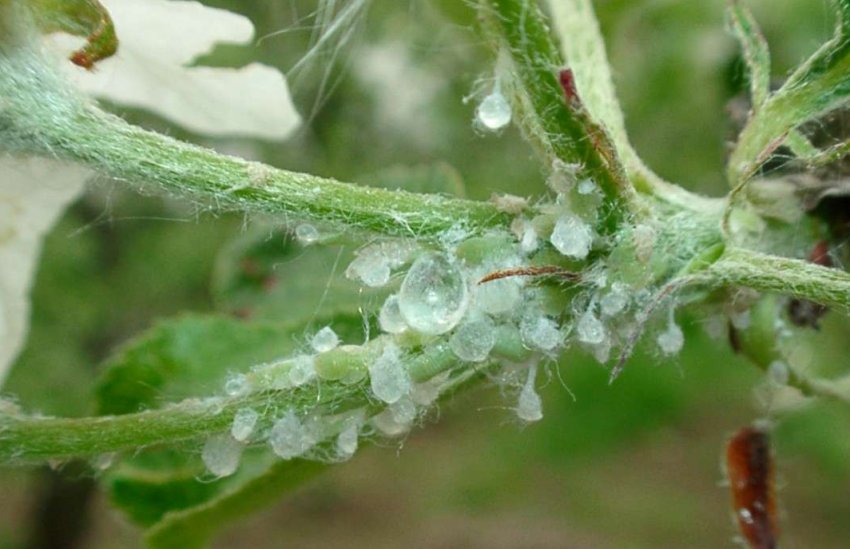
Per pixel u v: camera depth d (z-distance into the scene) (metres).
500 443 0.37
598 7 0.08
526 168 0.12
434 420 0.06
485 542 0.34
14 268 0.06
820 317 0.06
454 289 0.05
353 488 0.40
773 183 0.06
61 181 0.06
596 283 0.05
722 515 0.34
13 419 0.05
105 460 0.05
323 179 0.05
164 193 0.05
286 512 0.39
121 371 0.07
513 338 0.05
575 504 0.35
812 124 0.06
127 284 0.25
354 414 0.05
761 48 0.05
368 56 0.13
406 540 0.36
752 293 0.06
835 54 0.05
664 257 0.05
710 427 0.34
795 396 0.07
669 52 0.12
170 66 0.06
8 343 0.06
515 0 0.05
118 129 0.05
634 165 0.06
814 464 0.28
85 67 0.05
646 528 0.33
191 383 0.07
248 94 0.07
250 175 0.05
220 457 0.05
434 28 0.11
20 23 0.05
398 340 0.05
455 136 0.14
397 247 0.05
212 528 0.06
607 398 0.32
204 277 0.25
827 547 0.29
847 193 0.06
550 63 0.05
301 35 0.11
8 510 0.33
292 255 0.08
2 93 0.05
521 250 0.05
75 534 0.28
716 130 0.12
